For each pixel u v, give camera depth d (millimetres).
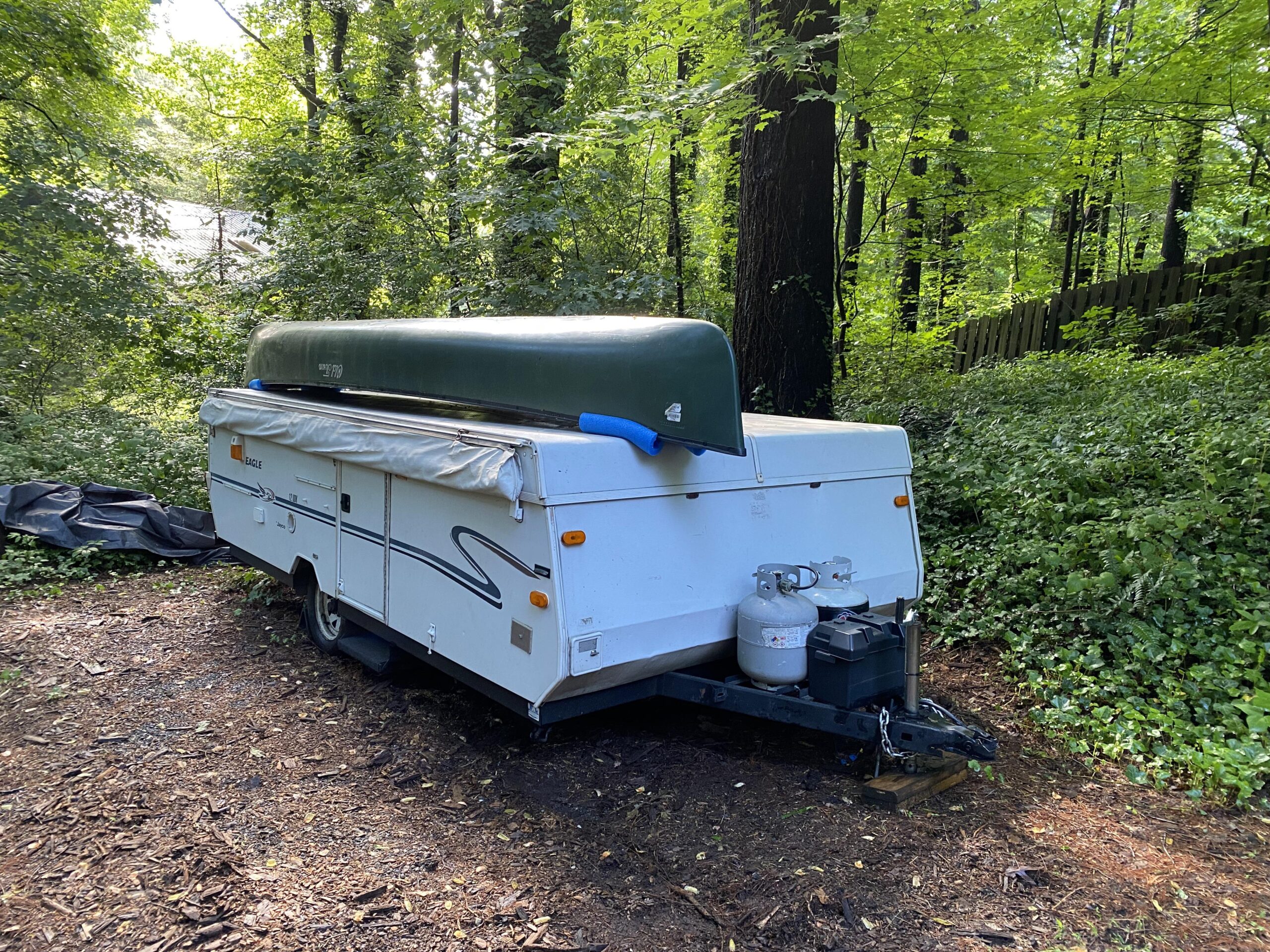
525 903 2801
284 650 5203
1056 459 6180
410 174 9875
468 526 3584
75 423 10023
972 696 4512
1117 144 12055
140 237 11789
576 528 3205
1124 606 4727
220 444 6188
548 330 3902
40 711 4309
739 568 3744
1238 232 16547
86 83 12766
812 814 3324
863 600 3709
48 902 2791
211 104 19797
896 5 9352
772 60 7160
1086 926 2686
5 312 10102
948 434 7820
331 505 4680
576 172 10000
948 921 2707
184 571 6977
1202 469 5324
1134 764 3746
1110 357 9766
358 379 4902
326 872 2967
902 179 11867
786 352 7840
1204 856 3066
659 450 3400
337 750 3908
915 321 13375
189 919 2709
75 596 6227
